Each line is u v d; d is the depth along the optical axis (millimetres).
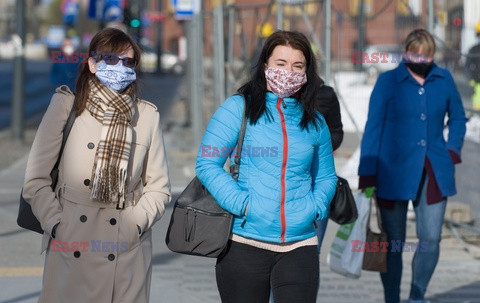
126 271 7965
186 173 26344
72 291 7891
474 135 18953
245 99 8156
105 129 7785
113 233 7898
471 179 18891
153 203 8078
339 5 38156
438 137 11641
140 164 8062
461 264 15156
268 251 8070
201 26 32344
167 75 98812
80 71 8016
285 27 21531
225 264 8133
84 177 7867
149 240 8227
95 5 38250
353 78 25594
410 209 18141
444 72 11719
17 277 13898
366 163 11492
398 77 11586
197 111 32094
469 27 23391
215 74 27797
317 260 8180
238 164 8133
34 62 126375
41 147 7883
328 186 8422
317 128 8242
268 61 8180
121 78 7883
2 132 39969
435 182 11555
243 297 8094
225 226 8031
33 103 58656
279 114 8102
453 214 17562
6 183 24625
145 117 8141
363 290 13438
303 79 8031
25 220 8070
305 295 7996
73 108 7914
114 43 7922
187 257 15586
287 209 8016
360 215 11367
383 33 40219
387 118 11625
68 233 7836
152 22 96750
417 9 20922
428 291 13352
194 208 8102
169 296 12938
